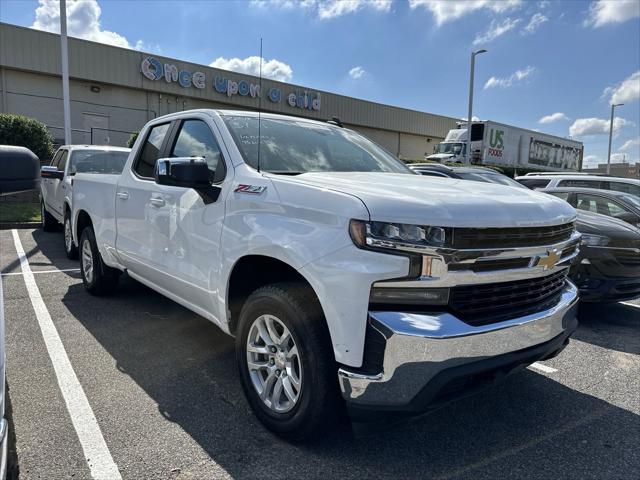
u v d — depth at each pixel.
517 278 2.48
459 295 2.32
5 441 1.54
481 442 2.76
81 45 21.27
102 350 3.87
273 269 2.88
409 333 2.15
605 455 2.67
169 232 3.58
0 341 1.59
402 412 2.24
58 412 2.90
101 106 22.44
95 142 22.38
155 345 4.01
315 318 2.47
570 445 2.76
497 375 2.48
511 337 2.41
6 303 5.05
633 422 3.04
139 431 2.73
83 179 5.37
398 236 2.18
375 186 2.59
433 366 2.19
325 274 2.31
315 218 2.42
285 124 3.74
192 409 2.99
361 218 2.23
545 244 2.60
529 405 3.23
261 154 3.20
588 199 7.48
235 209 2.90
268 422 2.73
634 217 6.86
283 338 2.65
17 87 20.28
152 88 23.44
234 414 2.95
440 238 2.22
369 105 33.69
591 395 3.41
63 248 8.36
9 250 8.05
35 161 1.92
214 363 3.68
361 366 2.25
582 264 5.08
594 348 4.39
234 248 2.84
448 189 2.68
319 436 2.57
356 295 2.22
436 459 2.58
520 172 31.92
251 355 2.85
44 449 2.53
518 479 2.44
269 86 27.62
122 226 4.36
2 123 14.06
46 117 21.02
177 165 2.95
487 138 28.42
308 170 3.25
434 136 39.22
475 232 2.29
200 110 3.75
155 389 3.24
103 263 5.06
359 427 2.37
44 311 4.82
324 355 2.43
